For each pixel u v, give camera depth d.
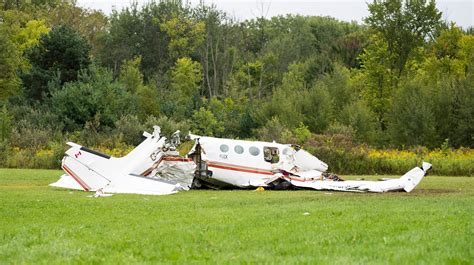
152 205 30.45
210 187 48.72
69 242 18.86
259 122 114.00
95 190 40.66
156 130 45.12
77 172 41.25
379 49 120.44
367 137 102.88
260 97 155.88
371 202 32.16
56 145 77.00
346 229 20.66
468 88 98.81
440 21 121.00
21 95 120.69
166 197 36.72
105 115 100.06
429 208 27.92
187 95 151.25
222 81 166.12
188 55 170.88
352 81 126.69
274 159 48.78
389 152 78.12
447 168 71.19
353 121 103.31
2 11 158.00
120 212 27.11
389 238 18.61
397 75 121.56
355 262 15.42
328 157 72.88
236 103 142.12
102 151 79.12
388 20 120.56
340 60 152.38
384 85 120.44
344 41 160.25
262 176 48.09
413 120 98.62
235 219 23.83
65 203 31.53
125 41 173.88
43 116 100.69
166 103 120.75
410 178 44.16
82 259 16.44
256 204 31.33
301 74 155.25
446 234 19.23
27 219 24.88
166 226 22.12
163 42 173.62
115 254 17.06
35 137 86.44
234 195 39.56
